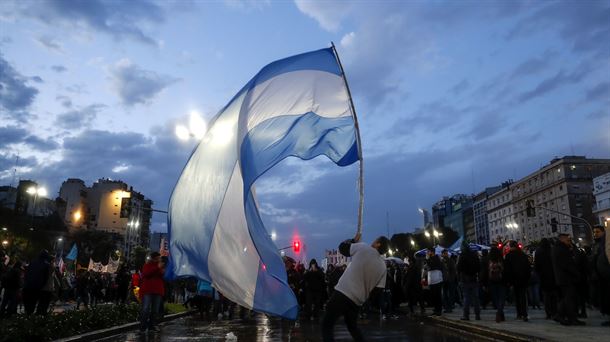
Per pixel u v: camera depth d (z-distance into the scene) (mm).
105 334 11180
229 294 6715
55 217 101188
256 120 7047
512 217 124688
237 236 6891
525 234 117750
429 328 12406
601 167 103312
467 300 12688
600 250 10141
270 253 6840
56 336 9758
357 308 6039
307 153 7023
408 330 11992
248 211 6941
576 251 12672
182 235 6977
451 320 12773
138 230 131500
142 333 11930
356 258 6055
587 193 101625
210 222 6930
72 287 27000
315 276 16422
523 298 11922
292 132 7047
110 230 120938
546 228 108688
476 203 148125
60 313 11211
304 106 7141
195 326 14188
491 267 11758
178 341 10352
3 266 14977
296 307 6551
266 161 6855
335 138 7055
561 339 8312
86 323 11273
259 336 11328
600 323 11266
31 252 71125
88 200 123062
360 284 5961
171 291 25094
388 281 16609
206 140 7219
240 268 6797
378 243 6422
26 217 94688
